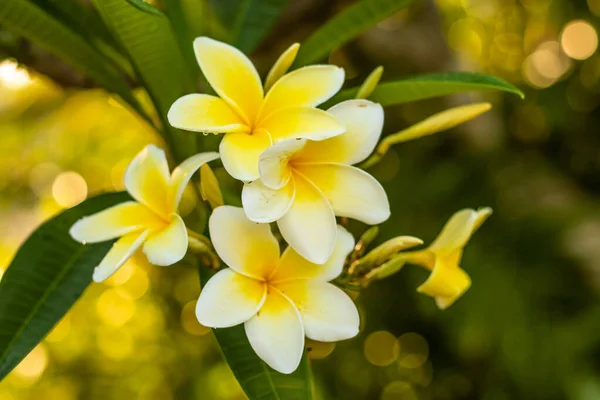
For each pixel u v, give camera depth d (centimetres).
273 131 67
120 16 69
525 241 126
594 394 114
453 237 71
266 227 68
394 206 136
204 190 69
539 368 118
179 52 72
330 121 67
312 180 68
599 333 116
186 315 156
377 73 71
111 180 151
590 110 142
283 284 68
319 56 79
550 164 146
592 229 123
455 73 72
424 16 131
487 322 120
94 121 144
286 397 67
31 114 138
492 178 137
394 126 144
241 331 69
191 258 74
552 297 123
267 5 82
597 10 140
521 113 149
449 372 146
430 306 126
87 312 157
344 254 68
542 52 151
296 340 66
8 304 70
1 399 155
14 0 72
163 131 76
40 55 83
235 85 68
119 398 158
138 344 159
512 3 150
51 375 158
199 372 152
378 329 143
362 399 149
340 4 101
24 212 151
